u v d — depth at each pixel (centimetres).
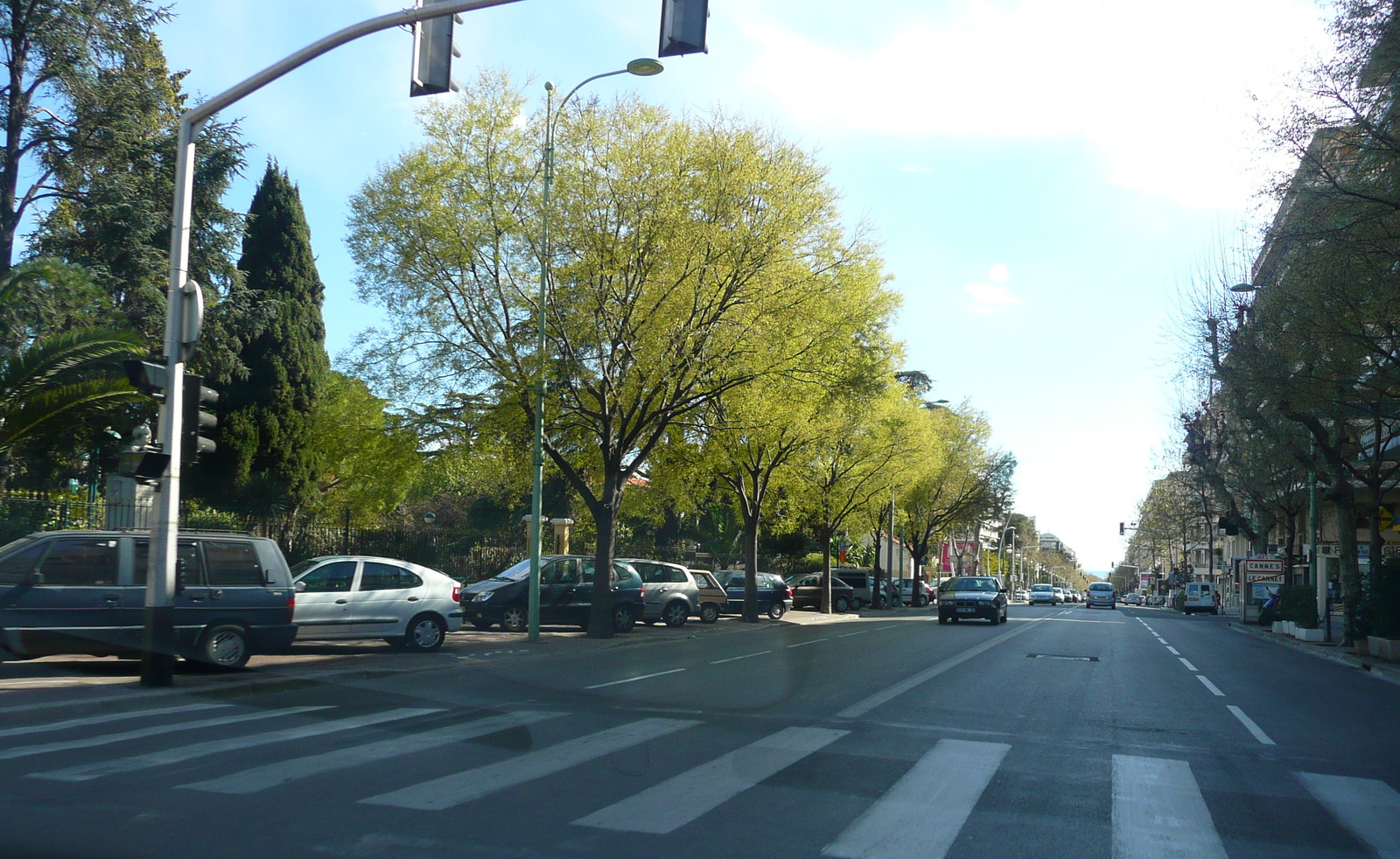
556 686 1338
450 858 529
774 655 1889
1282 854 594
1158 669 1812
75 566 1284
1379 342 1825
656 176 2055
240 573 1402
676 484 2784
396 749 834
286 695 1206
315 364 3139
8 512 1784
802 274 2217
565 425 2338
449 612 1786
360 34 1078
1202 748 961
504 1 876
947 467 5372
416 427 2123
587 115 2080
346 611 1677
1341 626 3919
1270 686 1608
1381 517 2612
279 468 3025
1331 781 816
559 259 2109
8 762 759
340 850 537
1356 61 1525
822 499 3884
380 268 2027
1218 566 9088
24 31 2356
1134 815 673
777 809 657
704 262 2075
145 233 2441
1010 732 1012
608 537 2258
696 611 2964
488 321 2130
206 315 2619
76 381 1903
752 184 2123
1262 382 2058
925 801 693
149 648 1211
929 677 1521
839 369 2447
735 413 2470
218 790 669
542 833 582
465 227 2012
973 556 11794
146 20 2561
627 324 2139
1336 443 2627
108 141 2448
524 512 4672
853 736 960
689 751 857
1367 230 1555
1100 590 7031
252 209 3172
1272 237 1720
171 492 1230
